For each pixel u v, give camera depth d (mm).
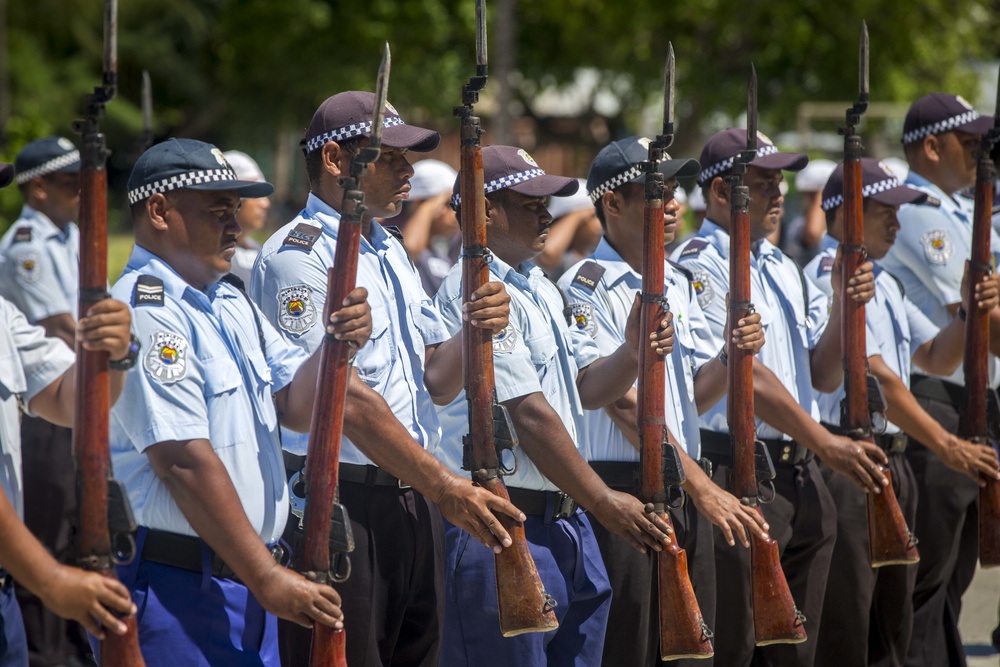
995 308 22188
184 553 12492
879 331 20859
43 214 23922
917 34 77000
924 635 22562
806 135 67562
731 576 18250
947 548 22281
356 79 83312
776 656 19312
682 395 17453
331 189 14742
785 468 19078
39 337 13188
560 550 15758
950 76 80000
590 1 76438
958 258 22047
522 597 14016
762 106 77812
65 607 10891
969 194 23891
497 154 16094
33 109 42281
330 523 12219
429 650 15148
